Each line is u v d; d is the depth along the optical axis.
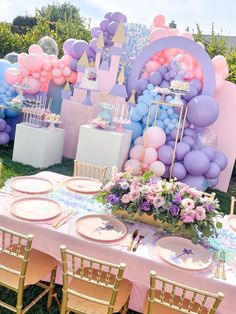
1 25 12.15
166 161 5.68
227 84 6.12
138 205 2.28
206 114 5.58
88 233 2.10
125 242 2.07
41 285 2.40
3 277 2.12
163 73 6.08
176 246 2.11
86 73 6.16
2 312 2.37
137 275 1.97
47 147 5.93
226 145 6.35
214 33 12.16
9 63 7.05
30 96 7.04
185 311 1.70
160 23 6.57
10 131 7.09
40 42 7.57
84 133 5.52
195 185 5.56
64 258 1.81
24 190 2.63
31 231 2.15
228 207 5.66
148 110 5.95
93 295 2.09
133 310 2.40
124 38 6.27
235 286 1.78
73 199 2.64
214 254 2.10
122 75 6.12
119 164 5.55
